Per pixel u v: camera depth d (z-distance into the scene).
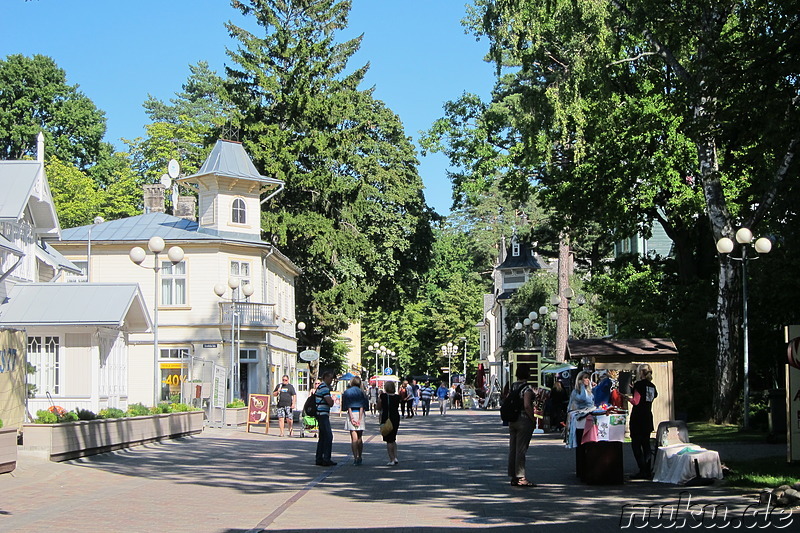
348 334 105.00
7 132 70.00
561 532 11.45
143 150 78.62
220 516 13.41
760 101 19.62
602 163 35.00
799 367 17.58
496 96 52.88
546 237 51.69
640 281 38.59
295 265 57.84
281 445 28.75
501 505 14.19
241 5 60.03
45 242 37.66
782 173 24.39
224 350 47.50
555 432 34.22
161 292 48.19
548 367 45.97
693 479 16.14
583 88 28.64
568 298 45.19
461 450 26.28
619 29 28.06
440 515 13.21
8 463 18.30
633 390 17.58
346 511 13.80
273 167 54.78
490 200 94.44
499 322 95.00
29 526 12.46
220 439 30.94
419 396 61.81
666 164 33.62
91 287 27.86
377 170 63.84
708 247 37.50
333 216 58.75
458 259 123.38
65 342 27.28
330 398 21.97
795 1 19.08
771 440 23.27
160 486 17.50
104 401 28.03
